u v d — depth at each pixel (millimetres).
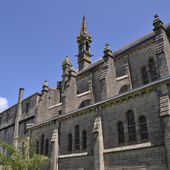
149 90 20828
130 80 29594
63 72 42750
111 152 22016
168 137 17719
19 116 46125
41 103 39062
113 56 32438
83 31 51875
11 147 24375
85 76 37125
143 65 29109
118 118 22812
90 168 23703
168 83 19469
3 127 50281
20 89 48875
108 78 27969
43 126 33375
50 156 29516
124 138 21719
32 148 29500
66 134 28625
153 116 19906
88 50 50375
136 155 19922
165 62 23016
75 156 26000
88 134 25312
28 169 24219
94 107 25500
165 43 24484
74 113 28047
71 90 33719
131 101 22156
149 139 19594
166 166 17672
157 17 26406
